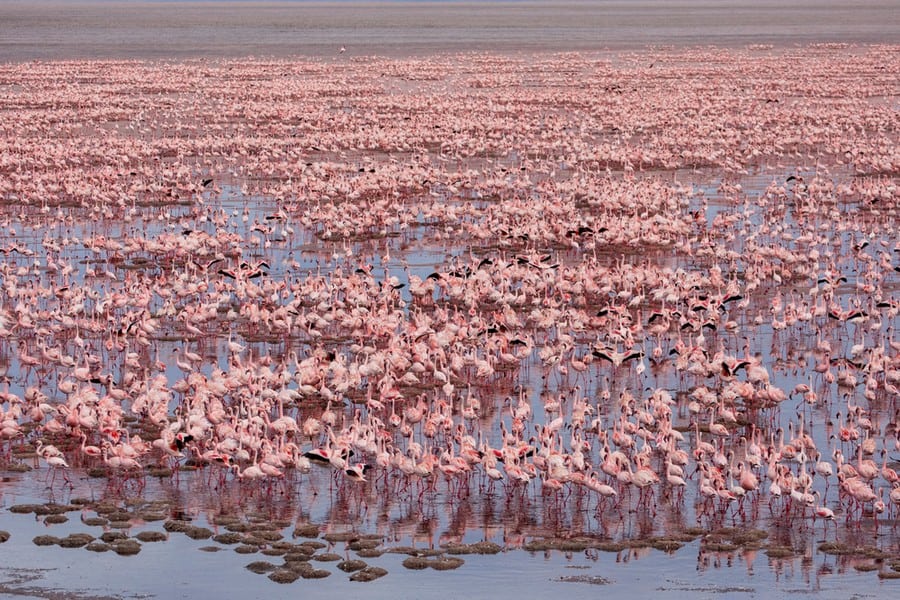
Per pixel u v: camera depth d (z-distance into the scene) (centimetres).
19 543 2923
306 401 3834
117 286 5247
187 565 2816
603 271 4944
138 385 3719
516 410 3491
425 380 4053
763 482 3256
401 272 5438
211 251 5712
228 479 3291
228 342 4231
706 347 4397
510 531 2983
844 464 3103
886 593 2661
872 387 3778
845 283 5244
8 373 4147
